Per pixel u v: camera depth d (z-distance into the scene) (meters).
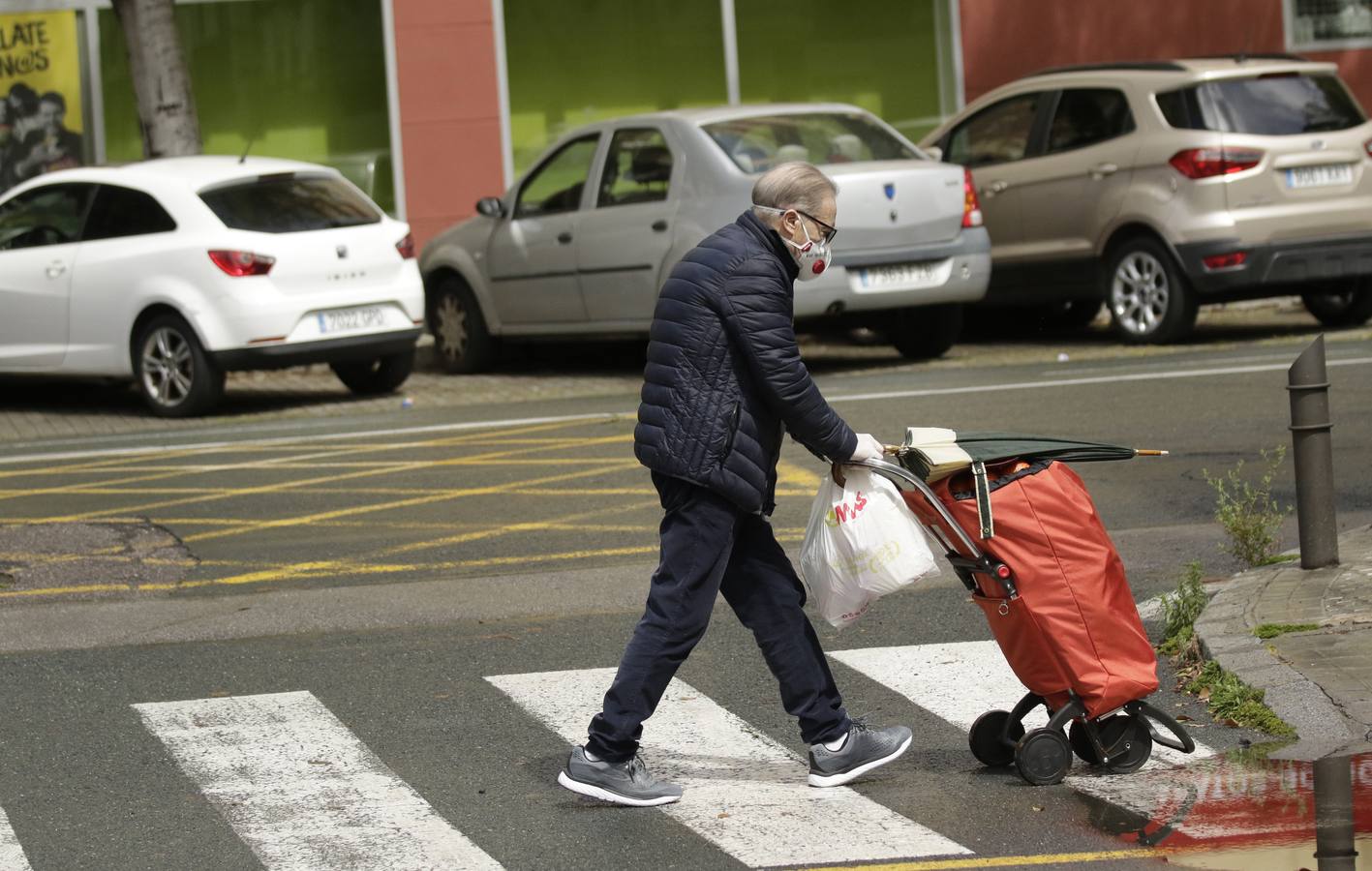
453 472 13.03
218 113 23.84
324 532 11.16
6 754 7.04
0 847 5.98
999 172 19.14
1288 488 10.96
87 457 14.70
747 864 5.57
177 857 5.82
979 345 19.69
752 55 24.12
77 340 17.12
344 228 16.89
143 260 16.70
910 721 7.04
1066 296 18.78
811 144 17.33
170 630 8.95
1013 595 6.14
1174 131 17.55
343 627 8.88
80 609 9.45
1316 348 8.38
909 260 16.86
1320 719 6.55
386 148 23.86
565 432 14.70
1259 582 8.36
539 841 5.86
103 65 23.45
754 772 6.51
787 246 6.12
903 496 6.30
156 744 7.08
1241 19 24.17
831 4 24.17
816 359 18.94
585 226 17.98
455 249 19.38
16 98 23.44
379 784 6.51
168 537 11.17
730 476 6.12
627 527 10.89
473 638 8.59
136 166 17.25
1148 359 16.91
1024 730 6.54
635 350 20.78
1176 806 5.85
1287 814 5.67
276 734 7.17
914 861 5.52
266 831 6.03
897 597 9.00
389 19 23.48
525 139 23.84
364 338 16.89
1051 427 13.28
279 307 16.36
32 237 17.42
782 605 6.30
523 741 6.97
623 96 23.98
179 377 16.75
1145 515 10.55
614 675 7.86
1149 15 24.08
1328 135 17.47
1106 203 18.09
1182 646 7.66
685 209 17.09
